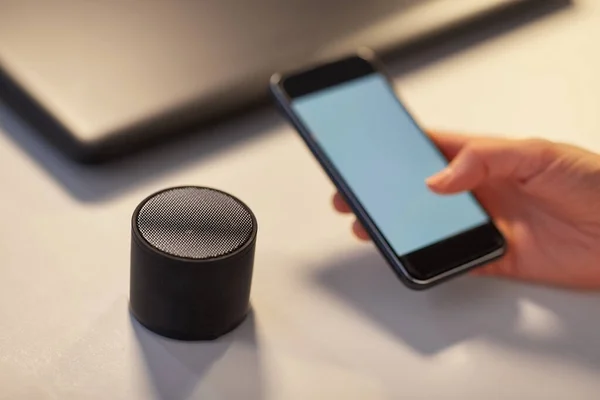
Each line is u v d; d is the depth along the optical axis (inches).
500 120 28.7
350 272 22.8
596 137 28.5
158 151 25.6
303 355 20.6
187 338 20.4
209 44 27.6
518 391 20.4
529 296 22.7
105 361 19.9
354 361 20.6
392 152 23.7
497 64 31.0
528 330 21.8
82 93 25.4
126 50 26.9
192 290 19.5
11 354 19.8
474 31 32.1
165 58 26.9
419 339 21.3
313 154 23.2
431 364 20.8
